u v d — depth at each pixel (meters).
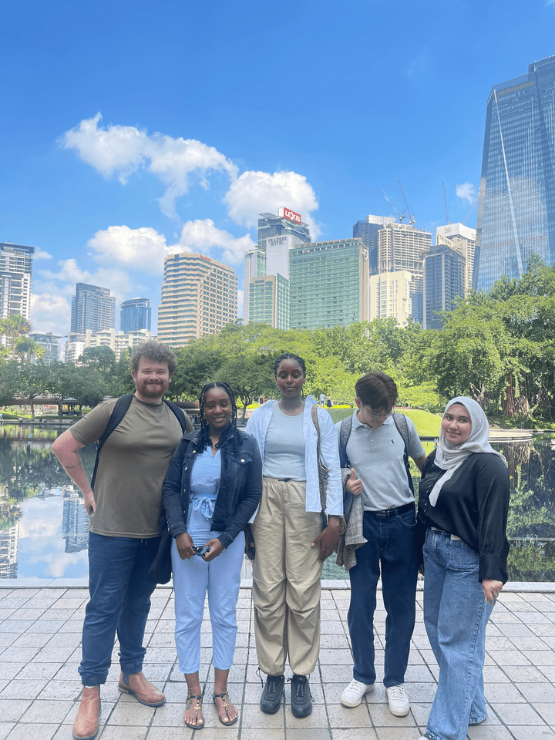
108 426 2.47
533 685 2.82
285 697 2.70
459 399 2.40
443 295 196.50
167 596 4.12
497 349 36.31
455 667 2.24
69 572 6.51
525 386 41.84
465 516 2.28
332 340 69.88
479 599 2.26
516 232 138.75
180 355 49.22
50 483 15.08
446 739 2.19
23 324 125.31
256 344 67.19
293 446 2.61
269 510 2.58
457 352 36.34
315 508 2.49
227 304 197.88
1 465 19.83
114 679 2.88
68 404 70.56
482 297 50.72
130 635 2.62
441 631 2.33
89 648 2.40
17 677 2.84
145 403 2.59
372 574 2.62
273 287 196.12
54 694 2.67
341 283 170.75
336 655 3.18
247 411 58.31
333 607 3.94
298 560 2.55
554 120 140.75
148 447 2.50
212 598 2.54
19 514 10.42
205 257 187.50
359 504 2.59
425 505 2.47
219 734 2.36
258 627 2.60
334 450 2.60
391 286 183.88
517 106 147.00
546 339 38.91
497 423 39.66
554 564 6.18
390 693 2.60
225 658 2.51
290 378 2.62
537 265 52.84
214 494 2.53
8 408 89.75
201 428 2.62
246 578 4.66
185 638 2.49
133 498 2.49
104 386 58.78
